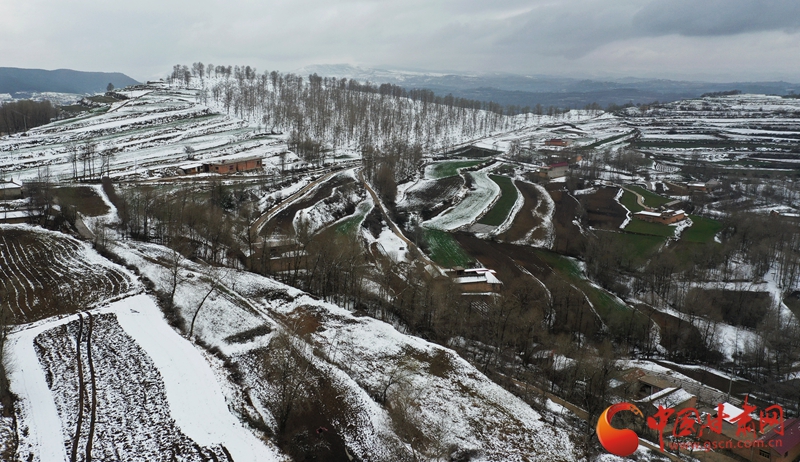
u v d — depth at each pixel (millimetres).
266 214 172000
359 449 72188
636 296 145625
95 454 62250
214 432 68375
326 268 124938
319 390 82562
